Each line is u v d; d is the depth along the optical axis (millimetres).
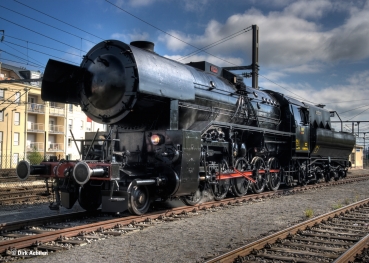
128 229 7227
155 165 8891
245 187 12742
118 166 7801
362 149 52781
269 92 16016
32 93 39375
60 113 42750
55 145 42625
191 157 8984
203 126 10141
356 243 6070
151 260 5402
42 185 15961
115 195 8141
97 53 9203
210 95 10961
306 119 16734
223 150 11336
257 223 8180
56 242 6168
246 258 5496
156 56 9336
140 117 9055
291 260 5438
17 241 5852
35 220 7516
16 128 38031
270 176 14297
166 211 9023
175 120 9094
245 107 12734
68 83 9688
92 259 5395
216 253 5766
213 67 12320
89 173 7316
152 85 8398
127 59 8578
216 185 11094
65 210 9766
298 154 15938
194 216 8914
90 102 9125
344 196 13648
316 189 16219
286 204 11180
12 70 38906
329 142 18562
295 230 7184
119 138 9516
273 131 13891
